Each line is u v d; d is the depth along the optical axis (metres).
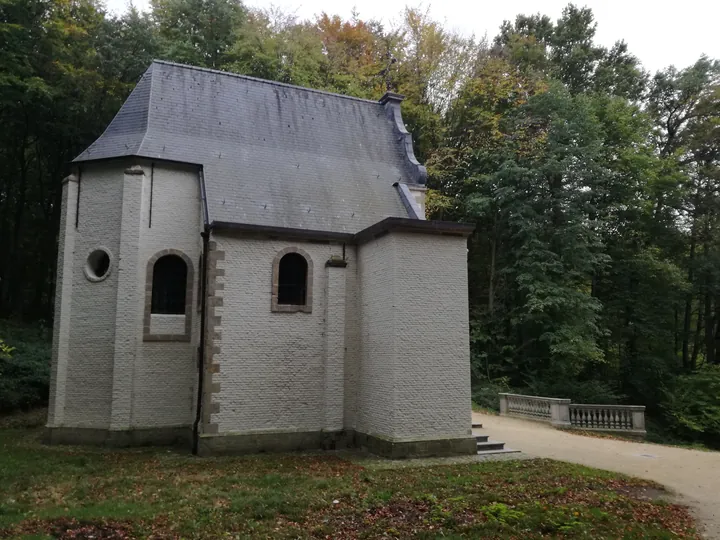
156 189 14.95
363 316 14.59
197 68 17.42
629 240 31.33
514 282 27.56
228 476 10.76
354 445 14.34
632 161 27.91
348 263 15.05
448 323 13.70
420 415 13.16
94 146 15.62
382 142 19.23
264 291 14.07
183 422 14.49
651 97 34.34
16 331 21.75
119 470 11.20
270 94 18.16
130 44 25.25
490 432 17.33
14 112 24.00
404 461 12.54
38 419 16.92
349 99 19.73
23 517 7.90
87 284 14.71
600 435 18.25
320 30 32.78
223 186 14.98
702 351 35.03
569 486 10.52
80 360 14.46
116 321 14.20
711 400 25.75
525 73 29.48
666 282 29.33
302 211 15.37
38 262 28.83
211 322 13.38
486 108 29.25
